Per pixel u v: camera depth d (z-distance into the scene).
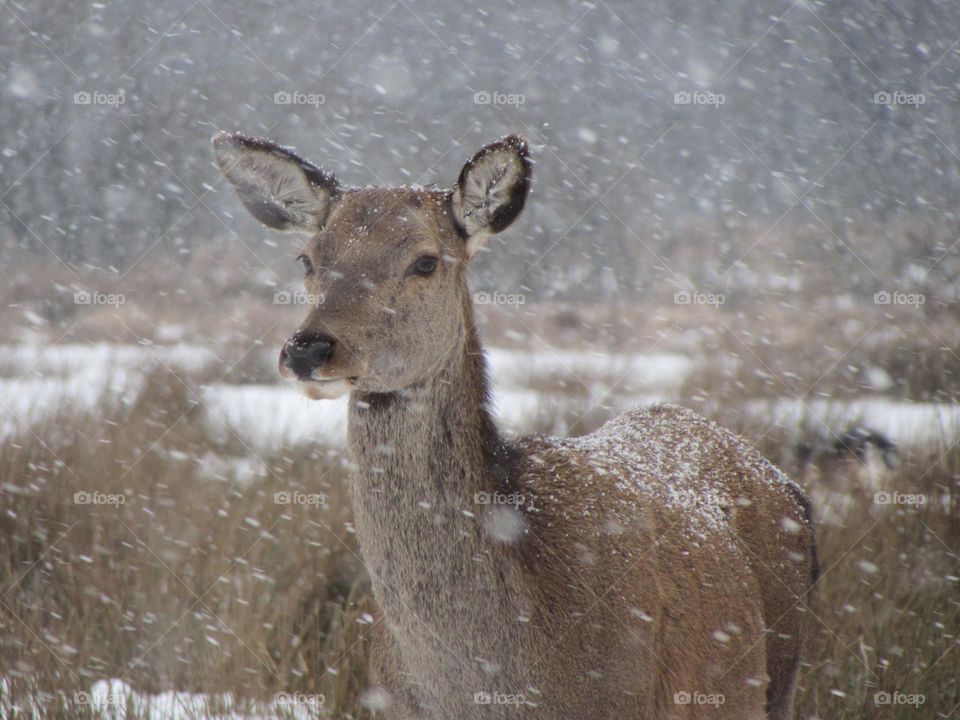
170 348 18.66
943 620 8.48
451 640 5.29
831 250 27.09
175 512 9.66
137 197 31.77
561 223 32.06
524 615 5.26
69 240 31.25
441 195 5.88
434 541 5.32
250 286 26.33
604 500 5.73
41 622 8.18
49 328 22.22
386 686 5.58
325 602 8.64
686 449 6.80
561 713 5.29
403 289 5.43
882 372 15.74
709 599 5.86
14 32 32.69
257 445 12.52
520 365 17.66
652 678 5.44
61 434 11.27
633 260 30.89
